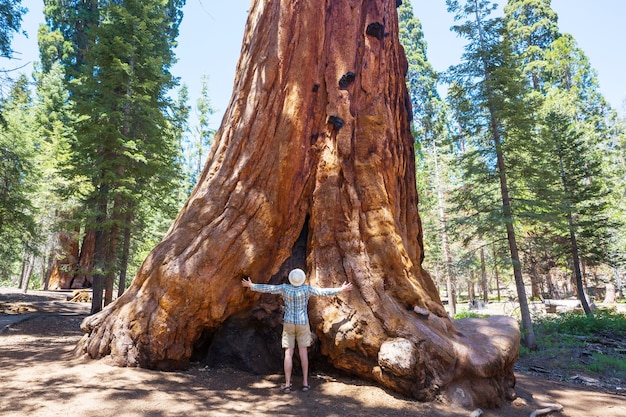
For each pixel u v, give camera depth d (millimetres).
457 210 16859
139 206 16031
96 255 14836
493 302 33625
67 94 31062
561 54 45219
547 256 21609
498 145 15531
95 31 15789
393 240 6500
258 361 6188
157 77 16594
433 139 32094
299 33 7387
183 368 5895
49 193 22578
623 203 30203
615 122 44125
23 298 20234
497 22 16500
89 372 5258
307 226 6926
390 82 8281
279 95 7105
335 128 7113
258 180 6738
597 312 19719
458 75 16891
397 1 9445
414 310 6047
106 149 15133
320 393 5227
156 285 6035
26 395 4316
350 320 5707
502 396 5660
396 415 4609
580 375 10188
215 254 6098
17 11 12836
